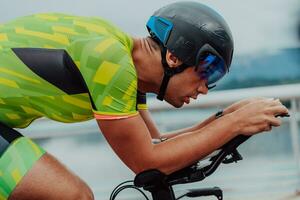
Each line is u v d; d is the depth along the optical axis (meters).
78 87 1.32
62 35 1.31
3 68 1.31
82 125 3.39
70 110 1.37
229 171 3.81
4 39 1.35
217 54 1.31
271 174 2.76
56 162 1.31
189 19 1.31
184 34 1.30
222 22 1.33
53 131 2.82
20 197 1.25
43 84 1.31
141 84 1.40
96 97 1.26
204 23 1.31
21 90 1.32
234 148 1.31
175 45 1.31
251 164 4.02
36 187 1.24
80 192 1.28
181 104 1.40
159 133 1.66
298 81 6.56
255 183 2.67
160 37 1.33
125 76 1.24
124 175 4.23
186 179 1.32
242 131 1.30
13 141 1.29
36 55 1.30
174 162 1.29
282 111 1.31
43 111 1.37
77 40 1.28
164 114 3.59
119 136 1.27
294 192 2.48
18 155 1.26
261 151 4.51
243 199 2.46
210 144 1.30
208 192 1.38
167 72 1.34
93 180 4.18
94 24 1.33
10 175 1.24
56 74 1.30
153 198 1.33
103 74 1.24
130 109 1.26
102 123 1.27
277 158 4.15
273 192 2.52
